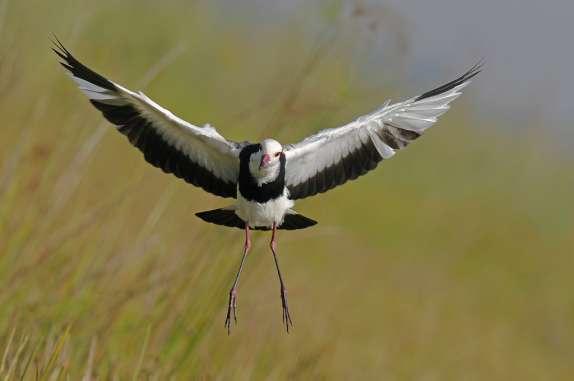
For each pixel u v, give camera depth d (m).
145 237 12.23
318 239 19.97
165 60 15.09
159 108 9.38
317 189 10.34
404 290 20.23
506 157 29.45
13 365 9.36
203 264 12.09
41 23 16.38
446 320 19.36
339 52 13.21
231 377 12.20
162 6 22.62
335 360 15.20
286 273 17.20
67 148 12.95
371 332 17.44
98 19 17.91
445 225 24.69
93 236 12.14
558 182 29.64
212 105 23.33
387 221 23.44
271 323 14.26
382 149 10.29
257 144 9.84
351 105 13.79
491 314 21.28
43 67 15.02
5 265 11.35
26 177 12.17
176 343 11.50
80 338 10.99
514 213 27.55
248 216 10.12
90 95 9.52
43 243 11.70
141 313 11.61
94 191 13.63
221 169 10.11
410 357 17.20
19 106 14.03
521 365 18.94
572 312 22.92
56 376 9.48
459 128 29.36
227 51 24.64
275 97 14.23
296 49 18.52
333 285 18.45
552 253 26.31
